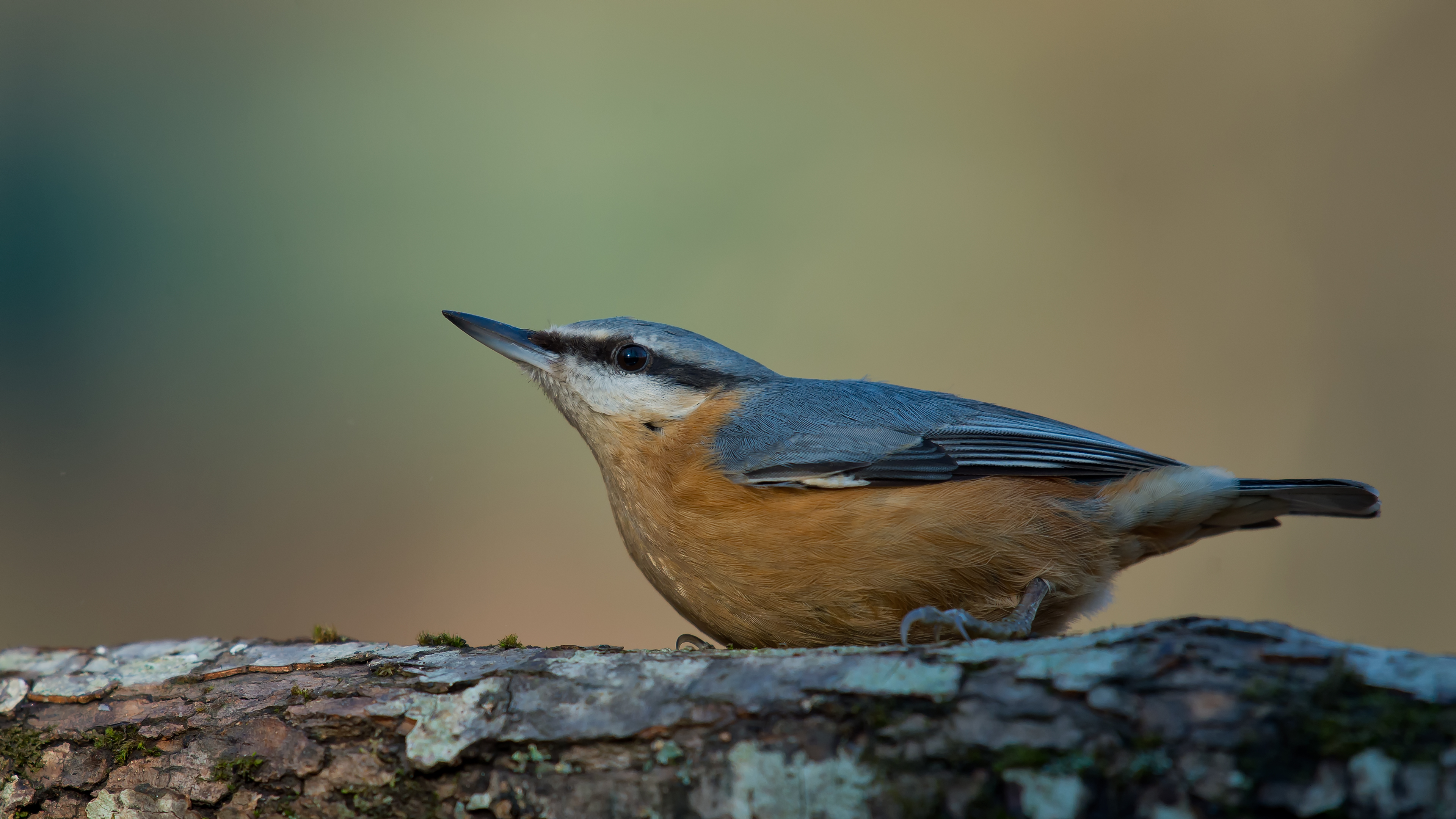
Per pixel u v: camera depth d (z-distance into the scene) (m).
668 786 4.96
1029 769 4.50
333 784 5.41
